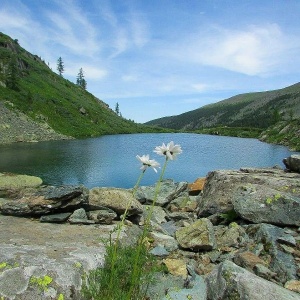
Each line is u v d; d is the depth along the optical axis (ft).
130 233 31.91
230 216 36.63
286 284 20.93
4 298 17.30
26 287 18.13
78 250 24.12
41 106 462.60
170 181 64.28
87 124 504.43
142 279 20.86
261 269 22.76
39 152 204.44
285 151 248.52
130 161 160.35
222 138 487.61
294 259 23.99
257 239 28.09
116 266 21.52
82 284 19.75
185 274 23.98
